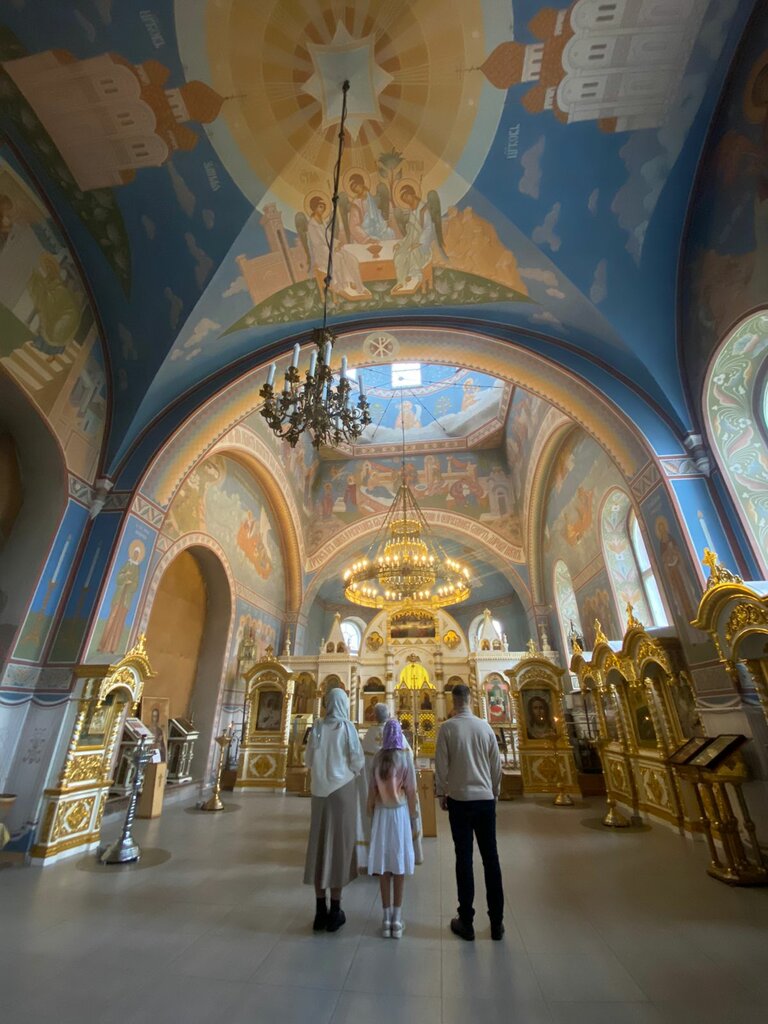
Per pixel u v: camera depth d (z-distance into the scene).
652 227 6.51
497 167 6.46
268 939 3.41
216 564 12.28
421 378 18.80
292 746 12.33
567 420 11.80
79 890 4.48
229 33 5.22
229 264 7.22
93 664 6.26
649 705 6.99
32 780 5.82
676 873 4.76
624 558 10.42
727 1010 2.51
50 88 5.49
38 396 6.55
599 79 5.55
